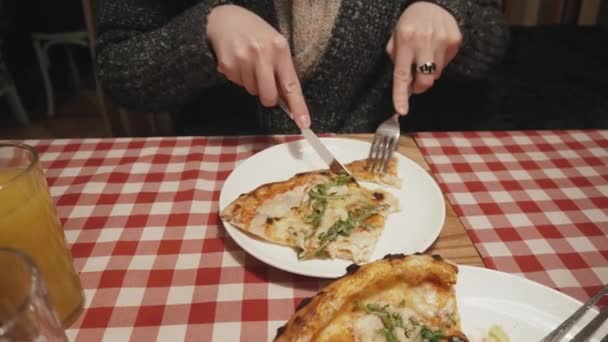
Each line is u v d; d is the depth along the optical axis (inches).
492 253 30.6
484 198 35.8
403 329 22.1
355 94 55.9
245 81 40.9
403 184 35.2
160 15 53.0
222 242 31.0
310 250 28.3
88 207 33.9
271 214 31.1
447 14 46.5
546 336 23.0
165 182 36.7
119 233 31.5
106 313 25.8
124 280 27.9
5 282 18.2
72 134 104.1
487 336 23.4
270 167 37.1
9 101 104.6
